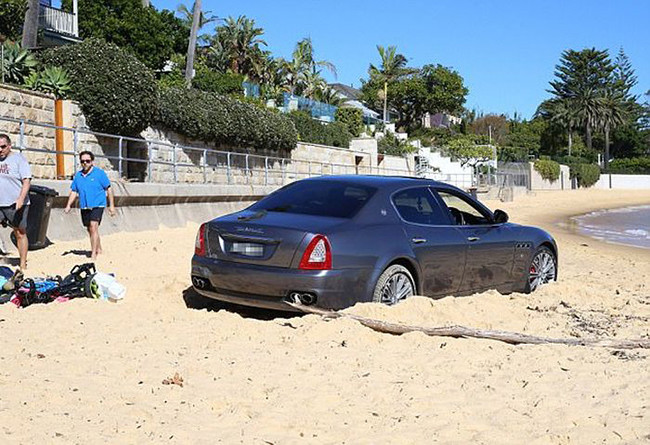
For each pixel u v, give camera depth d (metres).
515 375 5.37
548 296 8.66
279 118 32.31
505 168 67.50
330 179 8.12
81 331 6.57
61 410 4.59
